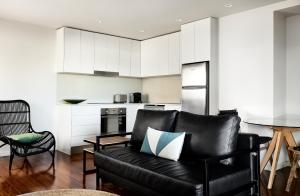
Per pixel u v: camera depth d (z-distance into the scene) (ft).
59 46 17.22
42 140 13.24
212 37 15.16
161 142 8.97
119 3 12.92
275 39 13.20
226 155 7.11
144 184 7.84
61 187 10.00
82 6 13.34
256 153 8.17
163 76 20.61
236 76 14.61
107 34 18.99
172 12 14.26
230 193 7.20
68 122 16.34
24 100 16.11
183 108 16.35
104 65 18.81
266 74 13.37
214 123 8.30
